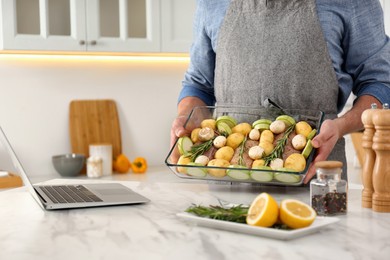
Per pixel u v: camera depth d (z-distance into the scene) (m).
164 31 3.86
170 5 3.87
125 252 1.14
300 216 1.23
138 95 4.18
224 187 1.85
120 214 1.48
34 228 1.35
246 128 1.71
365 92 1.92
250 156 1.65
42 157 3.96
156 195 1.73
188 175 1.69
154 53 3.87
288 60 1.93
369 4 1.92
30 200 1.67
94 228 1.33
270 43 1.94
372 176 1.47
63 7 3.65
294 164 1.58
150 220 1.40
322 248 1.14
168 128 4.26
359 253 1.10
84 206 1.55
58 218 1.44
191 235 1.25
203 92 2.21
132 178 3.80
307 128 1.64
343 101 2.00
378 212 1.45
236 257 1.09
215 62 2.15
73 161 3.81
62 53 3.80
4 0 3.50
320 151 1.61
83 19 3.67
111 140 4.10
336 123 1.79
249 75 1.98
